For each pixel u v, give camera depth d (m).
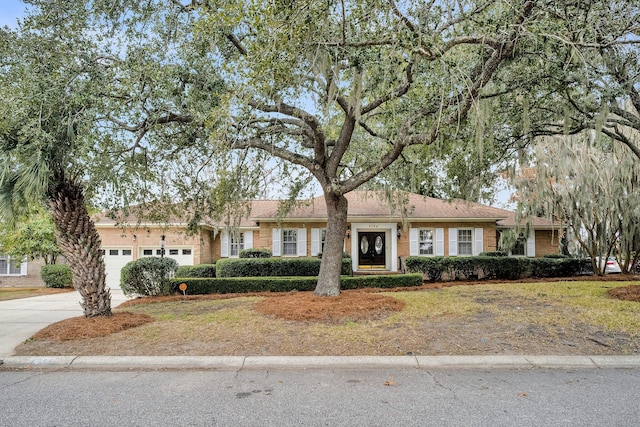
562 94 8.93
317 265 14.61
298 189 12.09
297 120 9.95
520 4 7.16
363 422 3.74
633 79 8.42
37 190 6.74
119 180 9.42
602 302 8.72
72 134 7.04
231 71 7.46
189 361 5.74
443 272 15.84
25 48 7.46
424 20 7.71
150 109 8.51
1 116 6.43
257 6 6.25
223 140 7.62
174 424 3.73
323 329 7.00
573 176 14.34
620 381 4.93
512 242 15.98
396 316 7.76
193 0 8.70
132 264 12.22
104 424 3.73
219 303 10.09
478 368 5.52
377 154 11.38
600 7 7.68
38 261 19.80
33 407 4.17
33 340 6.76
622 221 13.91
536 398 4.35
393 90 8.27
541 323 7.11
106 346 6.36
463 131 10.59
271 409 4.08
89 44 7.93
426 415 3.89
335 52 7.83
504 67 8.77
